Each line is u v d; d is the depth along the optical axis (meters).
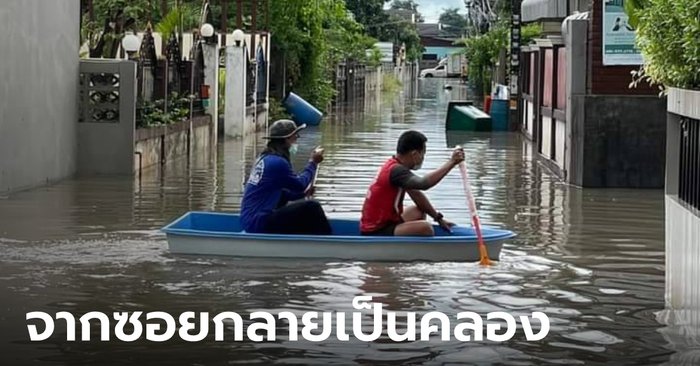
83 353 7.54
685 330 8.25
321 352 7.60
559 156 21.19
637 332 8.20
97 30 24.33
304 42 42.41
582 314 8.78
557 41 21.84
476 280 10.04
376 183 11.37
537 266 10.83
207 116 27.08
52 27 17.95
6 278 9.99
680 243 8.70
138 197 16.47
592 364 7.35
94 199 16.05
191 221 11.88
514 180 19.94
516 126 35.12
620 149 18.61
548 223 14.19
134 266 10.54
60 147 18.48
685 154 8.98
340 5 55.72
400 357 7.49
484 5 68.44
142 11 24.86
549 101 23.00
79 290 9.50
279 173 11.49
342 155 24.75
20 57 16.50
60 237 12.38
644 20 9.63
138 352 7.57
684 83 9.05
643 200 16.86
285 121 11.78
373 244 10.73
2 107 15.86
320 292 9.43
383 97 67.25
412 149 11.36
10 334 8.02
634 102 18.56
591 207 15.95
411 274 10.23
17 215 14.17
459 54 109.88
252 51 34.06
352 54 62.16
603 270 10.70
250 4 38.88
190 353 7.55
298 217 11.30
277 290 9.49
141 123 20.92
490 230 11.57
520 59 34.59
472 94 67.31
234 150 26.28
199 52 26.89
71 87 19.02
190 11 33.38
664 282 10.09
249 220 11.45
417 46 121.31
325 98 45.28
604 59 18.61
